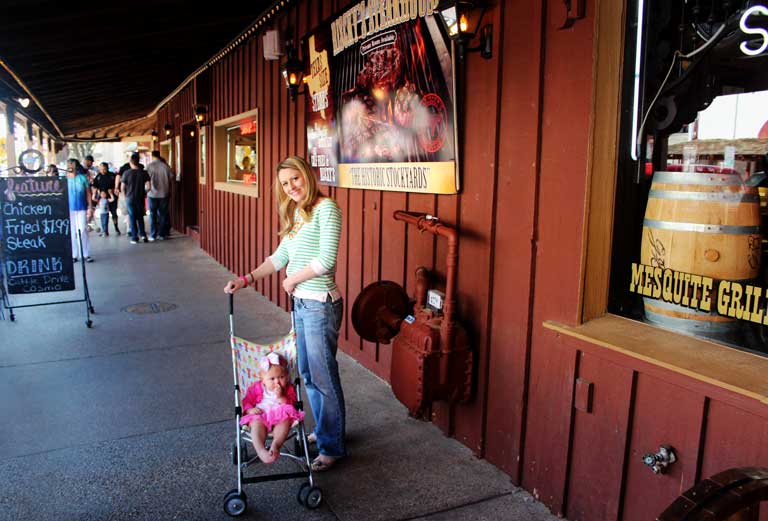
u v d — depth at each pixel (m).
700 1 2.28
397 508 2.85
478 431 3.34
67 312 6.39
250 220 8.09
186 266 9.56
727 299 2.23
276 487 3.01
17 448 3.36
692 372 2.10
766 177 2.12
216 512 2.79
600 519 2.59
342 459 3.31
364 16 4.28
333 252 2.97
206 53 9.34
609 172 2.62
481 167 3.25
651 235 2.48
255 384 2.98
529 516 2.81
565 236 2.71
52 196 5.98
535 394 2.93
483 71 3.19
